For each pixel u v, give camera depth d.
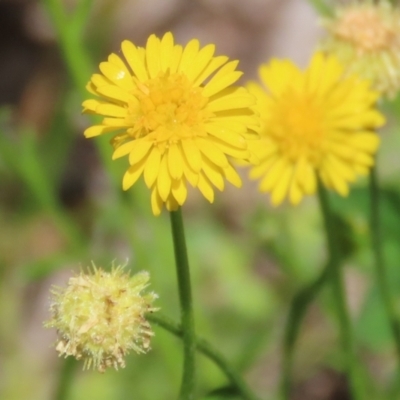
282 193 0.29
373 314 0.31
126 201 0.32
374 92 0.28
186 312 0.25
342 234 0.31
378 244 0.29
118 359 0.25
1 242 0.42
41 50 0.53
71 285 0.25
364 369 0.32
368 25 0.29
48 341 0.41
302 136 0.28
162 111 0.25
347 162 0.29
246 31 0.52
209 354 0.26
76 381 0.35
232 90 0.25
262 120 0.29
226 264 0.37
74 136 0.44
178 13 0.53
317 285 0.29
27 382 0.39
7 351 0.40
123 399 0.35
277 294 0.36
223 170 0.25
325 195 0.28
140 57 0.25
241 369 0.32
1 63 0.53
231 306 0.36
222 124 0.25
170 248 0.35
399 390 0.31
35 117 0.50
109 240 0.41
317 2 0.31
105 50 0.46
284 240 0.34
